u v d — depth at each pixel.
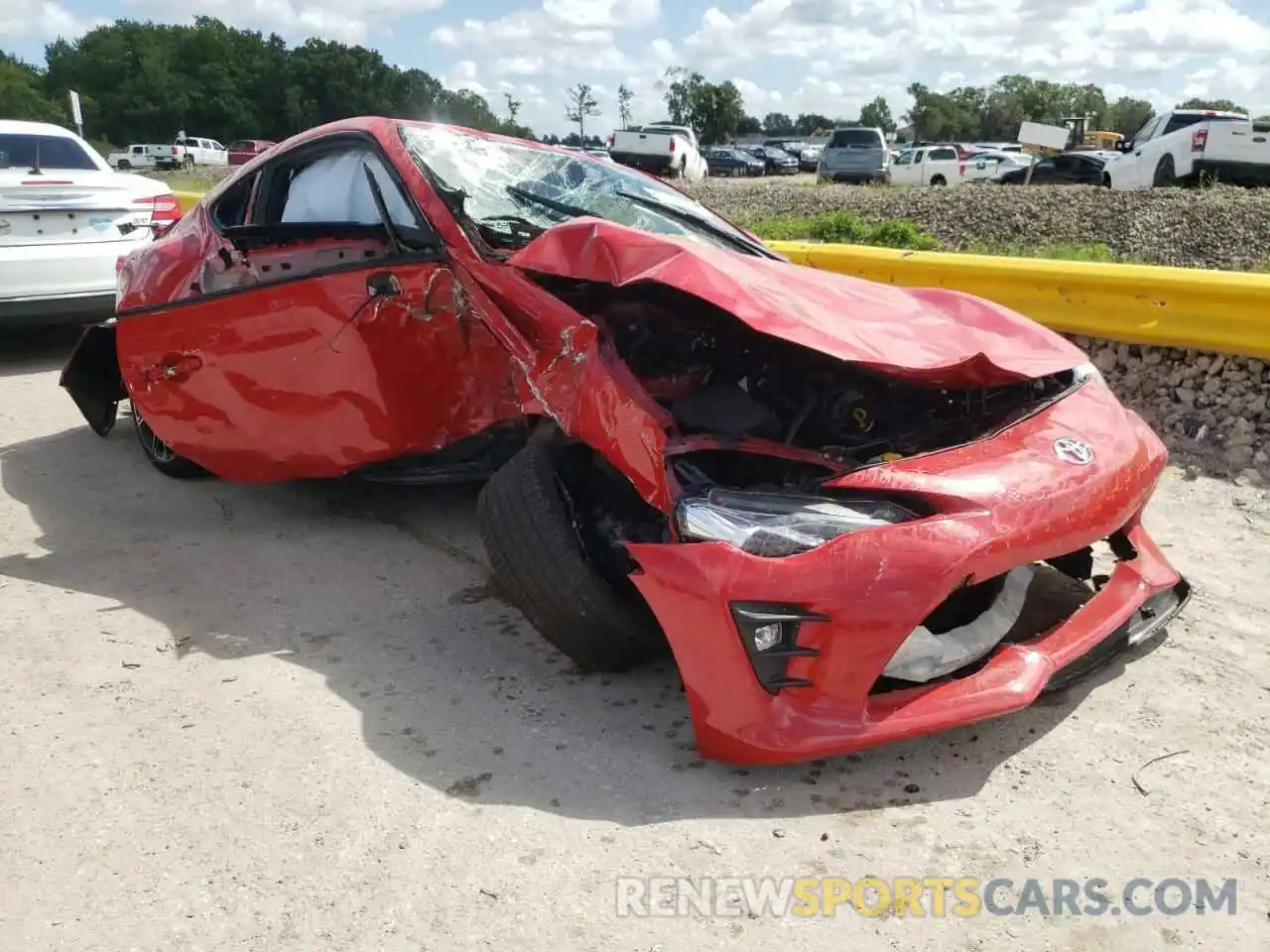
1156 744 2.60
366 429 3.71
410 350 3.53
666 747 2.62
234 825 2.35
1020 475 2.57
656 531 2.89
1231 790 2.42
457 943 1.99
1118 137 44.25
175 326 4.09
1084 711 2.76
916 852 2.22
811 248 6.51
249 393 3.93
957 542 2.35
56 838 2.31
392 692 2.92
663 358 3.37
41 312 6.66
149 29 89.06
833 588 2.29
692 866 2.19
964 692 2.42
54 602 3.53
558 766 2.55
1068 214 11.40
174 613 3.45
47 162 7.23
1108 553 3.55
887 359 2.77
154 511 4.42
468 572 3.76
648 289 3.27
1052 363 3.12
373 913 2.07
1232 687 2.87
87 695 2.92
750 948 1.96
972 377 2.92
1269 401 4.61
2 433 5.57
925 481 2.49
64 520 4.32
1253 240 9.76
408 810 2.38
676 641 2.39
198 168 41.19
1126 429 2.95
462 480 3.82
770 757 2.34
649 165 29.92
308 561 3.88
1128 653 3.07
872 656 2.31
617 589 2.86
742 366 3.38
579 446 3.02
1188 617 3.28
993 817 2.33
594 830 2.30
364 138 3.86
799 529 2.38
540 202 3.86
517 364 2.99
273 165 4.25
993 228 11.41
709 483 2.64
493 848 2.25
